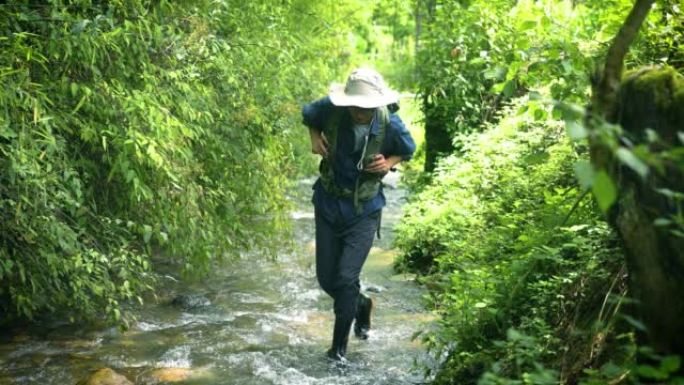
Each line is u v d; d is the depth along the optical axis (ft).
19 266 14.73
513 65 13.52
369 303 18.13
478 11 22.41
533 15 15.97
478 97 31.55
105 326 18.76
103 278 15.96
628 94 8.86
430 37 32.24
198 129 17.19
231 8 21.22
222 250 19.57
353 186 16.46
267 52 21.52
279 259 26.13
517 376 11.16
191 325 19.20
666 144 7.77
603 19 15.15
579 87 12.92
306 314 20.43
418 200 30.17
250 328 19.08
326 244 16.72
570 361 11.09
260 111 19.74
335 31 35.01
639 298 9.00
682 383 8.16
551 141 22.68
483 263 16.60
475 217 22.53
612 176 8.43
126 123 15.79
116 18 16.89
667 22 13.71
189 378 15.66
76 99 15.97
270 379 15.65
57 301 17.81
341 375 15.89
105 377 14.88
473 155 27.55
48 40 14.97
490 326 13.70
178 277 23.48
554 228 13.96
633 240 8.89
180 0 18.85
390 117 16.29
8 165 13.74
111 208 17.69
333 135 16.30
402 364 16.46
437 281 20.92
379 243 29.27
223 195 19.01
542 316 12.67
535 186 20.56
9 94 13.43
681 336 8.82
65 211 16.67
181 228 17.25
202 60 18.53
